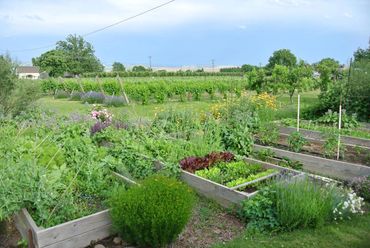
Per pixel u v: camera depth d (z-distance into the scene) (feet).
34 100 42.60
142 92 67.00
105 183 15.87
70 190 14.42
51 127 27.27
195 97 78.59
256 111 28.89
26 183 12.60
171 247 12.17
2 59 42.47
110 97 64.85
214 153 20.01
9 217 13.32
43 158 17.57
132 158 19.57
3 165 14.34
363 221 14.01
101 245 12.17
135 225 11.45
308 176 16.55
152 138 22.66
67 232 11.67
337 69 55.88
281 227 13.25
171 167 17.89
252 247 12.14
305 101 64.44
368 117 37.60
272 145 24.64
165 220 11.32
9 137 22.49
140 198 11.70
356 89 38.17
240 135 22.94
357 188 16.66
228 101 30.30
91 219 12.24
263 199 13.99
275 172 17.63
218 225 13.93
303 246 12.16
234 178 17.58
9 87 40.83
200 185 16.78
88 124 27.76
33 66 252.83
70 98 81.71
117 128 26.12
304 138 23.58
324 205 13.58
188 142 21.72
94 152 18.78
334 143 21.43
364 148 22.13
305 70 66.18
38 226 11.94
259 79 68.39
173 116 27.71
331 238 12.66
